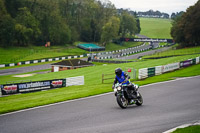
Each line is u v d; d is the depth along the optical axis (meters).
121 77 11.50
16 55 86.25
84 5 137.75
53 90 25.28
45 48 106.31
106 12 138.88
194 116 9.35
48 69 65.44
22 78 48.38
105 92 17.61
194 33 92.25
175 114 9.85
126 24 158.50
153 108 11.25
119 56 98.38
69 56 87.06
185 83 21.77
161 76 32.28
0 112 11.48
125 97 11.60
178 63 39.44
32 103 14.16
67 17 132.62
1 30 94.75
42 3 113.25
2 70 62.88
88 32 138.12
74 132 7.72
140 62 57.28
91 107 12.09
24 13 104.12
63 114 10.60
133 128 7.96
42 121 9.41
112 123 8.72
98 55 99.88
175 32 99.50
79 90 21.81
